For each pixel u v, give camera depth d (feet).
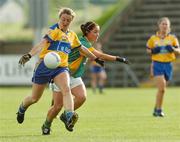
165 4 337.11
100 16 359.25
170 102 192.75
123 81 301.84
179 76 295.69
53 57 95.86
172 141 93.30
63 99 96.37
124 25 329.93
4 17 407.23
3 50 345.10
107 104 186.50
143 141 93.35
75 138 98.07
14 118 137.80
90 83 304.91
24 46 343.67
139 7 336.90
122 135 102.68
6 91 264.11
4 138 99.50
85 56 104.83
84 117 139.95
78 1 360.07
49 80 98.12
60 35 97.66
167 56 144.87
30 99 101.76
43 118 137.18
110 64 305.53
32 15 287.69
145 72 303.48
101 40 317.42
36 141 94.38
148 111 158.20
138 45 318.24
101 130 111.24
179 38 317.01
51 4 351.25
